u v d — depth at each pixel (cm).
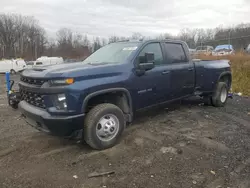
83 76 361
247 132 471
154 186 288
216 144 407
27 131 486
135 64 441
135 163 344
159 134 452
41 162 351
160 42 512
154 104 493
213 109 658
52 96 345
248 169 326
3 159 363
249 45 2008
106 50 524
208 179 301
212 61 656
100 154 372
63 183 297
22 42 7838
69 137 378
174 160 351
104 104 392
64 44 7331
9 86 722
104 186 290
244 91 1016
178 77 534
